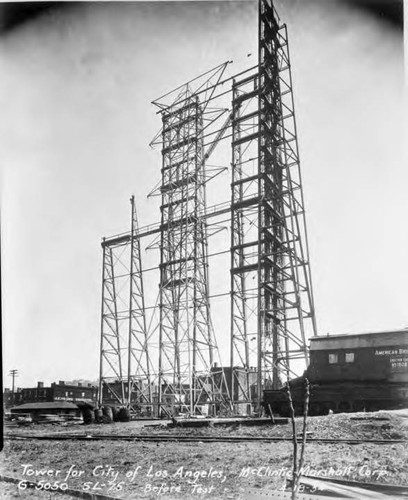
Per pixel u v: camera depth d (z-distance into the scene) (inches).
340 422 564.1
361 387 708.0
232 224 983.6
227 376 1138.0
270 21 884.6
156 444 528.1
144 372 1148.5
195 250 1040.2
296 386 751.7
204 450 465.1
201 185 1085.1
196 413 1030.4
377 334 714.2
